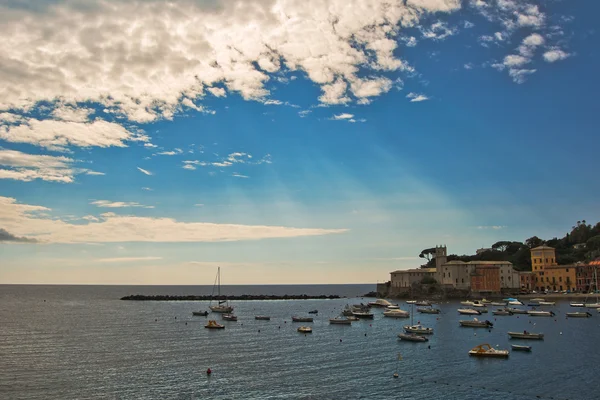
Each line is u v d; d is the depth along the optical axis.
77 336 155.00
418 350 125.06
